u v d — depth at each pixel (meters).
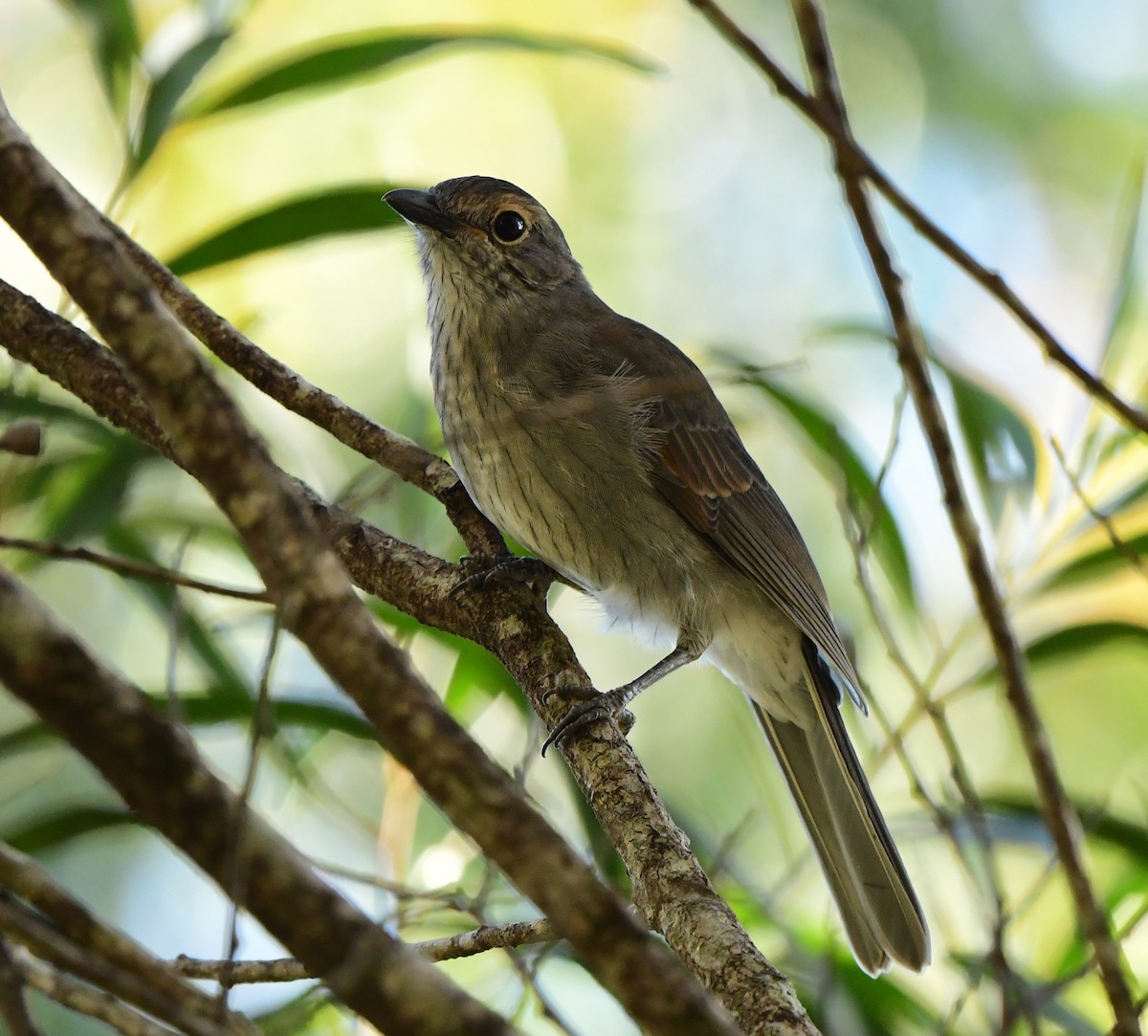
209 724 7.89
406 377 12.91
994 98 14.51
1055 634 8.24
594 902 3.78
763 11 14.91
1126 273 8.37
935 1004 8.83
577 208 14.37
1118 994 4.18
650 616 9.46
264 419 10.02
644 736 11.91
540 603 7.73
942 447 4.41
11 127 3.96
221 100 8.55
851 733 10.91
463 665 8.54
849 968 8.33
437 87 14.41
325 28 14.23
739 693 11.86
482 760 3.82
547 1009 5.70
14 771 10.04
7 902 3.71
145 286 3.87
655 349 9.86
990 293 4.33
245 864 3.59
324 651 3.79
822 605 9.79
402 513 9.36
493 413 9.22
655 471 9.34
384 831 7.88
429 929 8.23
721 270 14.30
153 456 8.14
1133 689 12.12
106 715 3.50
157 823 3.57
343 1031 6.77
